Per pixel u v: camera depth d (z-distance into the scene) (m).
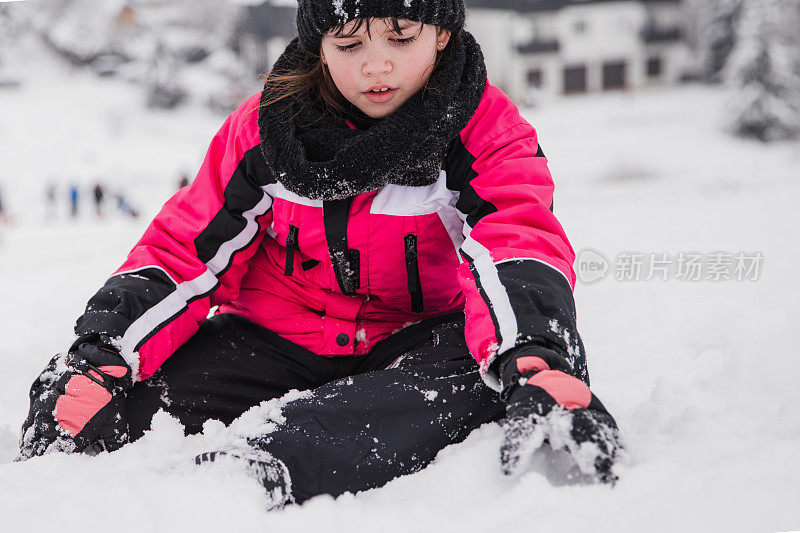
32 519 1.34
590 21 42.59
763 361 2.39
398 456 1.58
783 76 27.58
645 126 31.89
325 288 1.96
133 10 51.62
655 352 3.07
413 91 1.73
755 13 27.81
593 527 1.27
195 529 1.35
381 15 1.59
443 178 1.81
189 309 1.90
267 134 1.79
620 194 18.28
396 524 1.36
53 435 1.69
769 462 1.42
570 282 1.66
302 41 1.75
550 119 35.25
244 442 1.54
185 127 38.00
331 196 1.72
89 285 7.62
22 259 12.25
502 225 1.69
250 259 2.05
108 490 1.41
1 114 39.00
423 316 2.00
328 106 1.82
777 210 10.55
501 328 1.54
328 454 1.54
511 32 41.19
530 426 1.37
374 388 1.64
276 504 1.48
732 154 26.02
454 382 1.66
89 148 34.03
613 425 1.40
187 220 1.93
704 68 40.53
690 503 1.31
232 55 47.88
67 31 49.91
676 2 43.22
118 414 1.76
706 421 1.82
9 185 28.22
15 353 3.40
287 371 1.96
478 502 1.42
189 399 1.88
